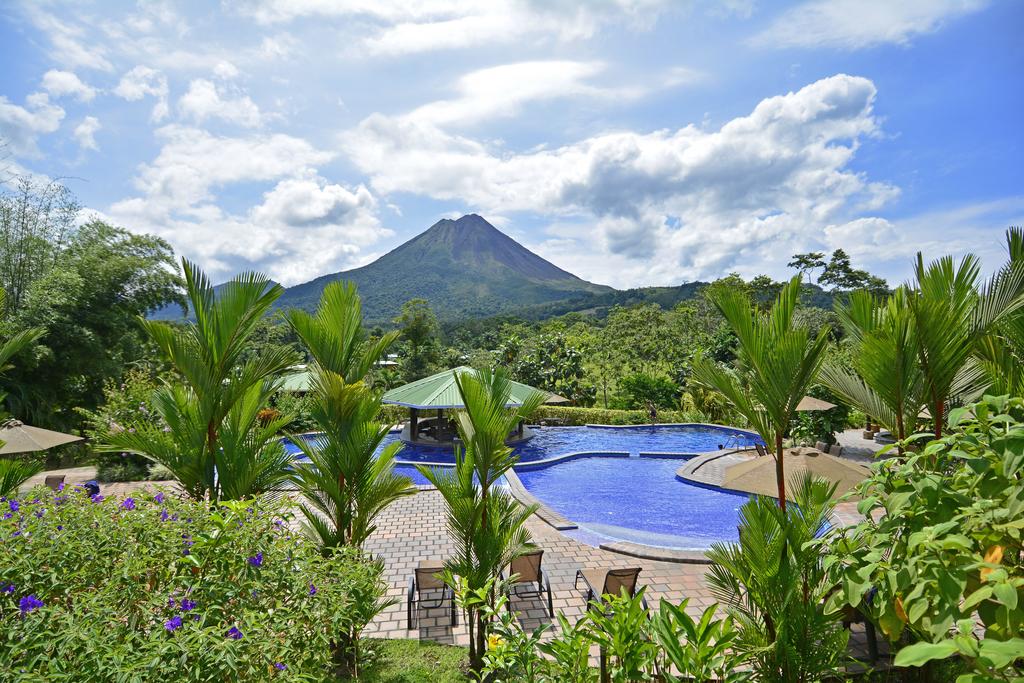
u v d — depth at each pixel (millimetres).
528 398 5566
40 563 3258
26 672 2516
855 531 2309
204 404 5809
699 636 2768
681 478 16234
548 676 3033
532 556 7316
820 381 5188
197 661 2697
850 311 5121
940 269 4453
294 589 3773
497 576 5312
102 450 6066
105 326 22031
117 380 21922
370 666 5422
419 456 20125
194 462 5848
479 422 5266
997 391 3506
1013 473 1770
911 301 4121
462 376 5184
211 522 3980
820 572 3627
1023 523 1668
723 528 12625
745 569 3973
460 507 5277
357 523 6098
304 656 3371
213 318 5859
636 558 8891
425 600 7266
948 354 4086
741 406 4574
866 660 5426
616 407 30859
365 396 6305
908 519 2000
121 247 25828
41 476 14719
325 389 6023
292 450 19312
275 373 6316
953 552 1827
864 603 3248
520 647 3135
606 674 3092
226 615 3490
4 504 3977
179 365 5719
